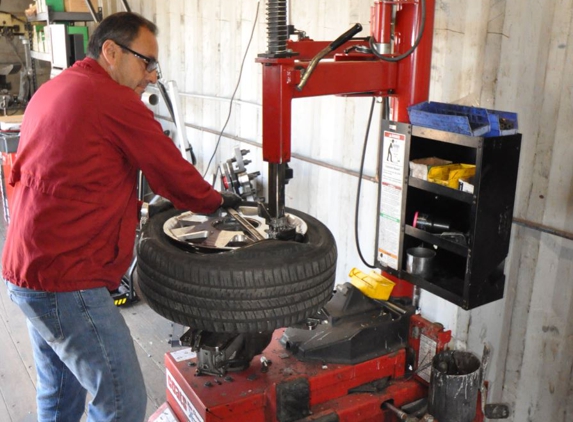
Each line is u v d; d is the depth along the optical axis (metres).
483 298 1.57
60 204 1.57
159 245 1.45
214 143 3.83
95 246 1.64
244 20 3.24
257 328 1.34
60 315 1.62
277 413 1.56
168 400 1.83
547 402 1.92
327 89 1.54
